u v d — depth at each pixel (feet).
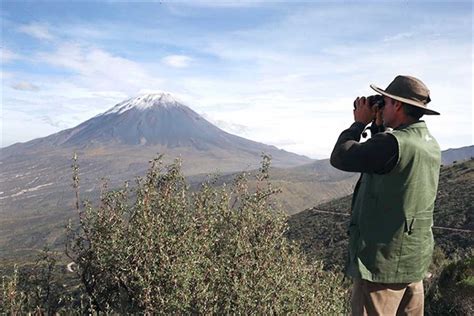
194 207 22.84
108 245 20.52
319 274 30.30
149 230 19.88
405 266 10.71
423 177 10.61
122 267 19.72
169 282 19.31
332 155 11.17
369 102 11.59
